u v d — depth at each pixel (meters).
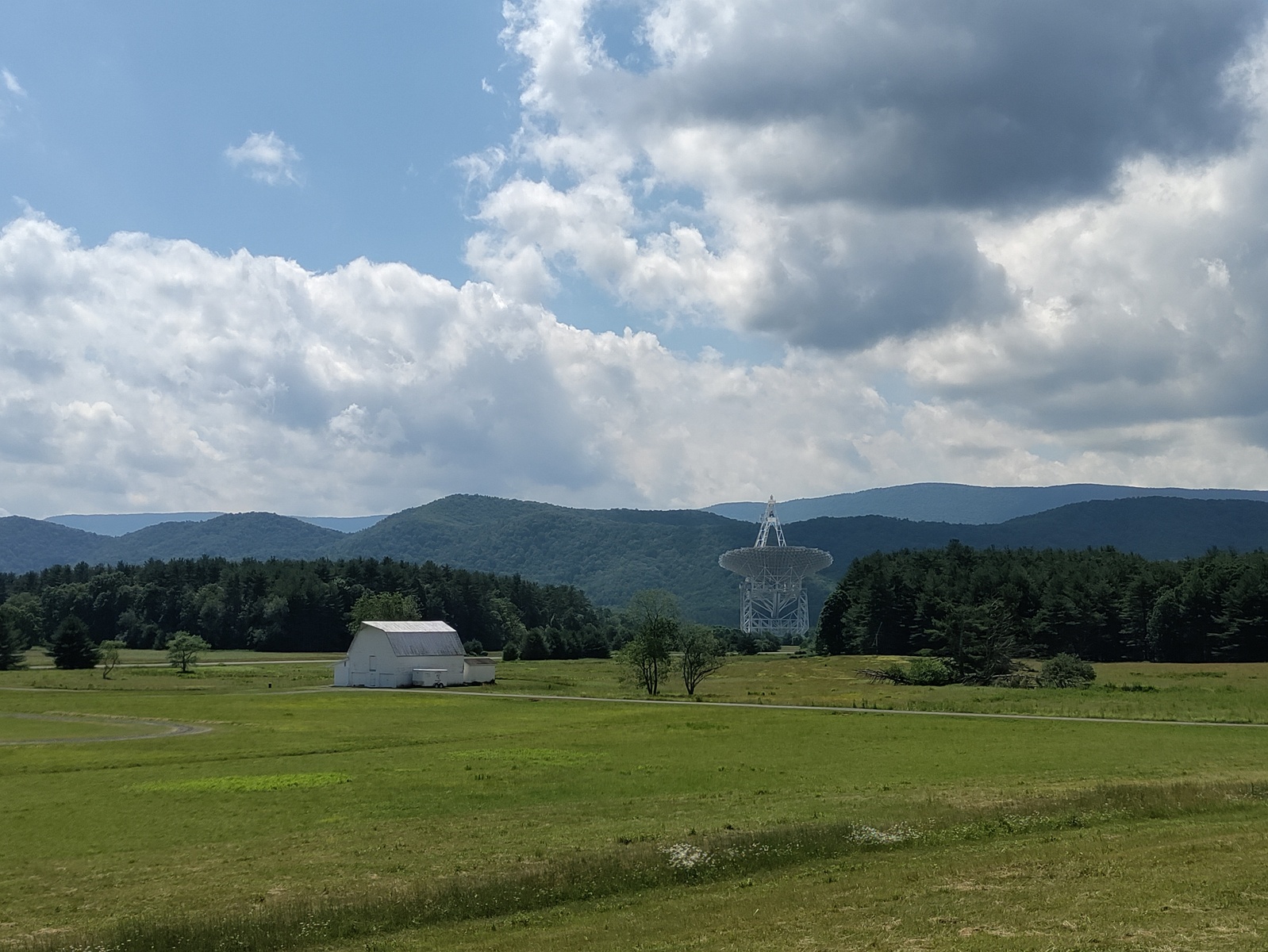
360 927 24.80
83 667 165.88
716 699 108.50
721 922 23.48
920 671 126.69
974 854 29.61
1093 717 79.12
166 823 39.66
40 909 27.62
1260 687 101.38
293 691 127.25
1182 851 27.75
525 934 23.73
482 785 47.75
